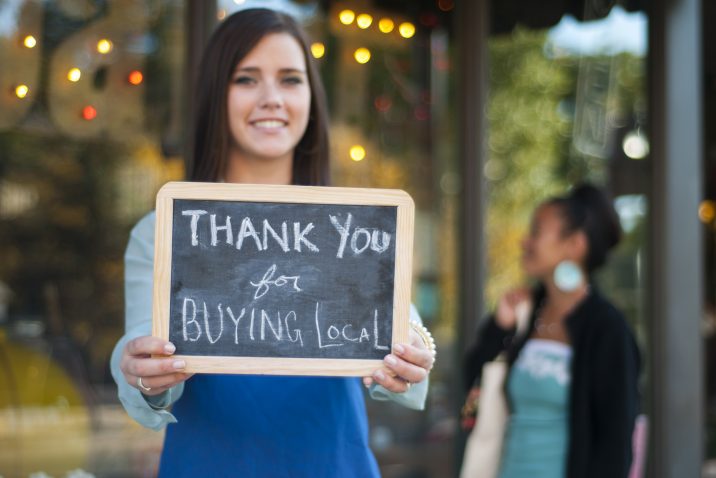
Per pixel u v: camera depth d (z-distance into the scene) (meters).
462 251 6.08
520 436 4.32
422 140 6.10
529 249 4.66
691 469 5.58
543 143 6.54
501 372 4.54
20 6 4.75
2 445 5.28
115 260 5.55
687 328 5.63
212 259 2.33
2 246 5.40
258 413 2.48
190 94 4.78
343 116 5.80
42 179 5.41
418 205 6.07
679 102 5.70
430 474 6.00
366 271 2.36
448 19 6.18
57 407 5.43
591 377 4.11
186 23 4.87
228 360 2.28
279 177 2.76
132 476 5.46
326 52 5.70
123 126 5.02
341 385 2.55
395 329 2.33
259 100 2.64
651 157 5.73
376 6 5.90
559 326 4.41
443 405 6.08
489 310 6.37
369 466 2.54
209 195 2.34
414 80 6.07
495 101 6.43
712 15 6.38
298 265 2.35
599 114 6.46
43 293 5.48
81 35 4.87
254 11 2.71
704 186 7.28
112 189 5.41
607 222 4.60
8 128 4.95
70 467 5.38
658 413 5.61
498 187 6.47
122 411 5.52
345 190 2.37
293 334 2.32
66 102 4.90
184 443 2.49
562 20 6.32
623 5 6.23
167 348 2.22
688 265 5.66
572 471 4.09
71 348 5.51
